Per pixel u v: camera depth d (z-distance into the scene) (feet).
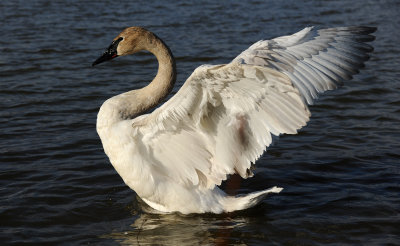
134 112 26.32
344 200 28.22
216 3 84.64
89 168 31.71
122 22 70.95
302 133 37.70
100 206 27.53
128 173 25.96
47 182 29.86
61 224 25.84
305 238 24.52
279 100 21.94
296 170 32.04
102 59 28.22
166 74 26.96
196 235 24.79
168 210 26.84
